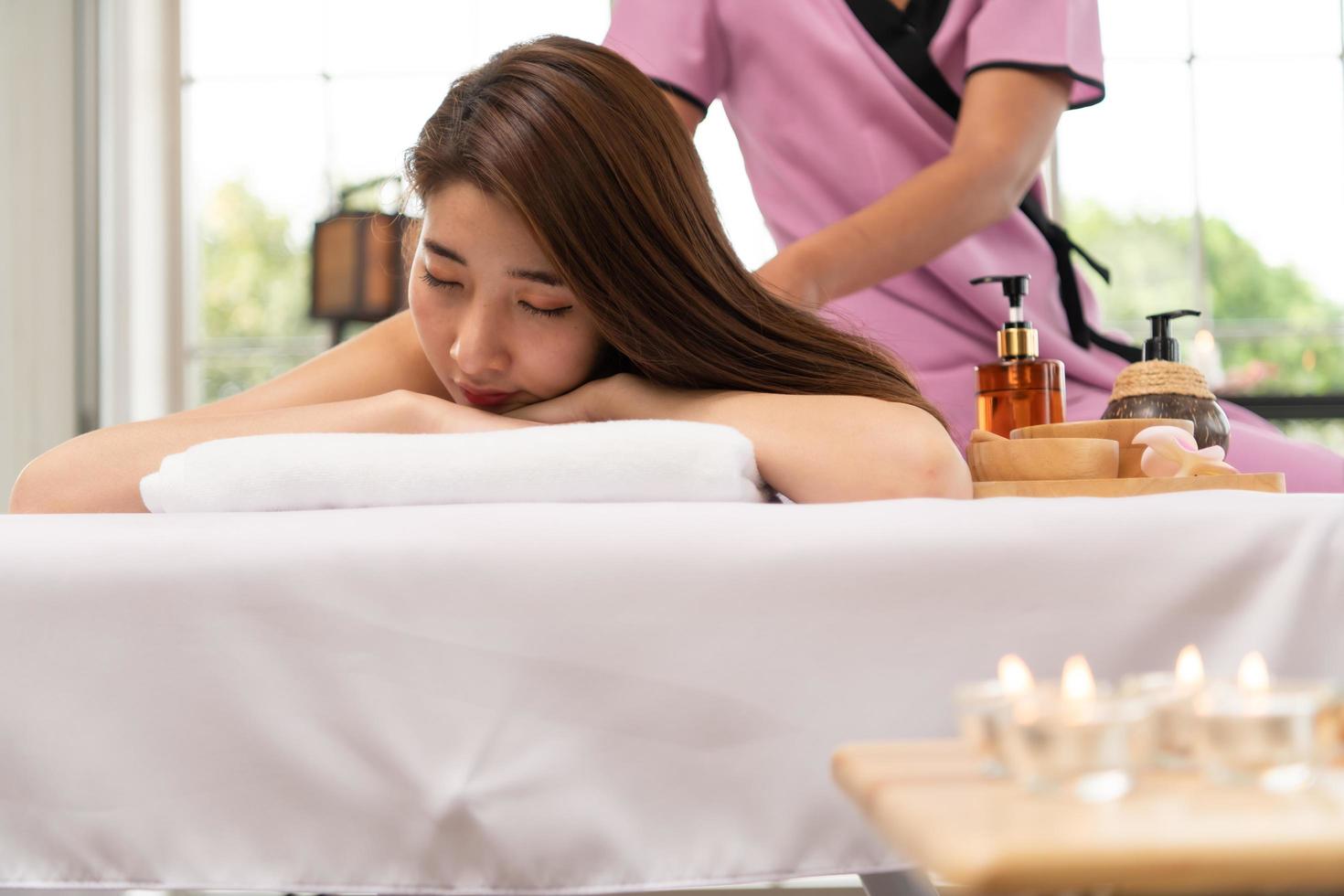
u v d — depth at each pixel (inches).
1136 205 125.0
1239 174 124.4
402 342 45.8
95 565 24.0
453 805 23.0
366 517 24.5
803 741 23.3
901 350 57.1
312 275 114.3
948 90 57.9
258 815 23.3
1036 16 54.1
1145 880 10.2
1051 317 58.4
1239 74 124.8
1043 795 12.4
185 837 23.3
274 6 138.4
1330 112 124.1
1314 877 10.2
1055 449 34.4
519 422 36.3
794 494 33.3
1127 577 23.9
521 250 36.0
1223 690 13.9
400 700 23.4
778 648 23.5
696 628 23.5
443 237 36.4
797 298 44.5
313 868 23.1
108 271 130.3
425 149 37.1
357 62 138.3
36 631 23.8
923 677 23.5
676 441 29.1
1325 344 123.2
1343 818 11.1
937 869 10.8
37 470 36.7
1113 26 125.6
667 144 37.4
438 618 23.5
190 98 138.2
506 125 35.7
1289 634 23.6
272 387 44.4
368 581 23.6
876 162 57.5
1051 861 10.2
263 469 29.3
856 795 13.6
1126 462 36.1
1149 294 124.7
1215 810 11.6
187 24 138.5
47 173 129.3
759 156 60.9
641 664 23.4
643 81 38.1
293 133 138.3
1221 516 24.3
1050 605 23.8
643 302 36.7
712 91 61.1
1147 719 13.1
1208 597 23.9
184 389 136.9
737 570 23.6
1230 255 124.2
